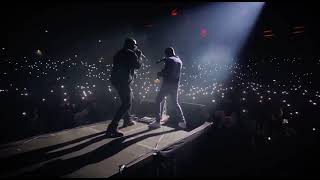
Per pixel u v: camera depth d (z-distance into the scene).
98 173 3.79
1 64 14.43
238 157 7.04
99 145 4.97
